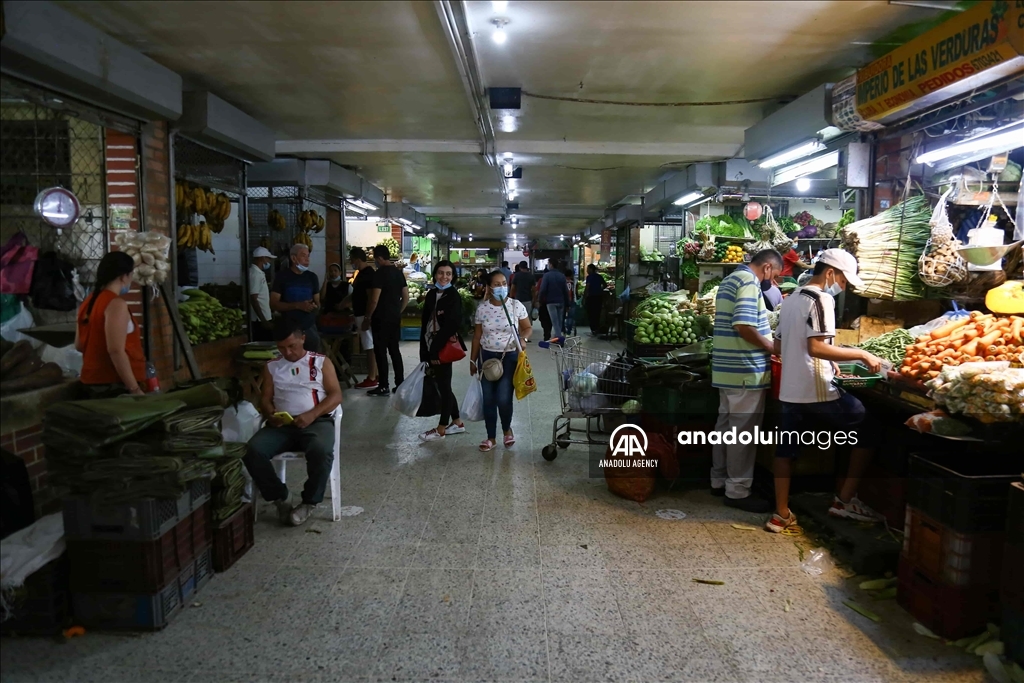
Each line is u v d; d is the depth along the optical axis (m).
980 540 2.73
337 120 7.02
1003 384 2.83
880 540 3.46
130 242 4.29
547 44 4.63
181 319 5.19
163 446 2.82
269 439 3.77
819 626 2.91
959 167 4.56
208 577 3.27
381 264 7.54
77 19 3.70
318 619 2.93
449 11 3.94
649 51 4.77
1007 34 3.13
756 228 9.13
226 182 6.39
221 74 5.33
